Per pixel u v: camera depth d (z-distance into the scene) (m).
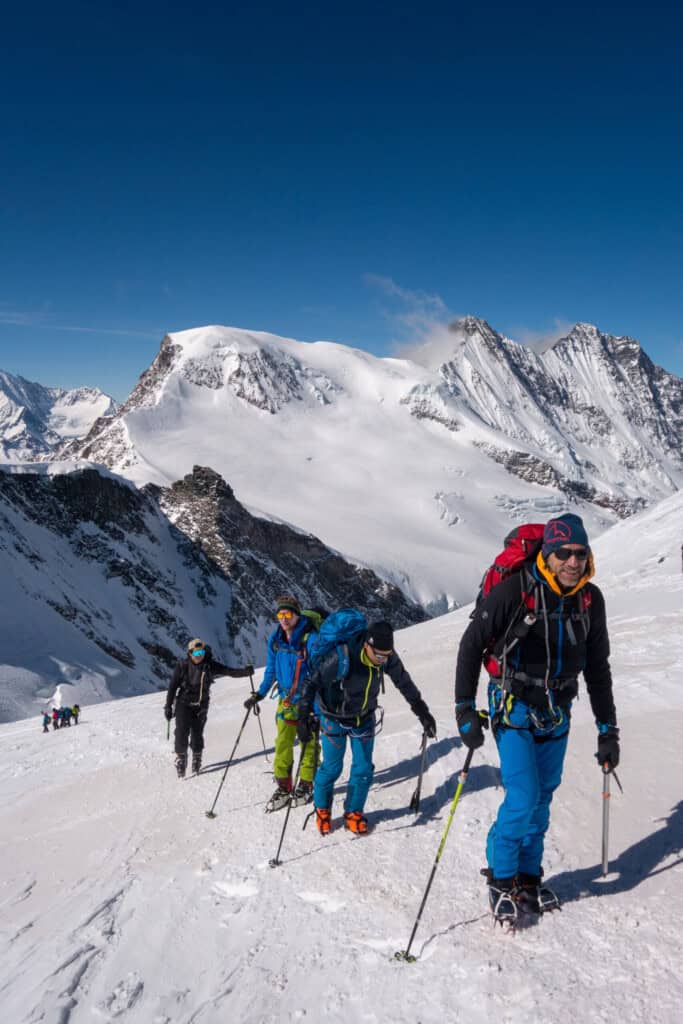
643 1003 2.69
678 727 6.04
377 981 3.25
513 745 3.34
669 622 13.59
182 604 122.62
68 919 4.76
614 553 31.73
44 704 65.06
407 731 7.27
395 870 4.32
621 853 3.93
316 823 5.24
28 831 7.55
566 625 3.24
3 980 4.10
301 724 5.00
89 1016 3.48
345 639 4.91
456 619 27.72
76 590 102.88
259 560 150.38
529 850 3.58
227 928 4.14
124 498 137.00
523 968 3.08
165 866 5.30
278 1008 3.22
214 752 9.59
